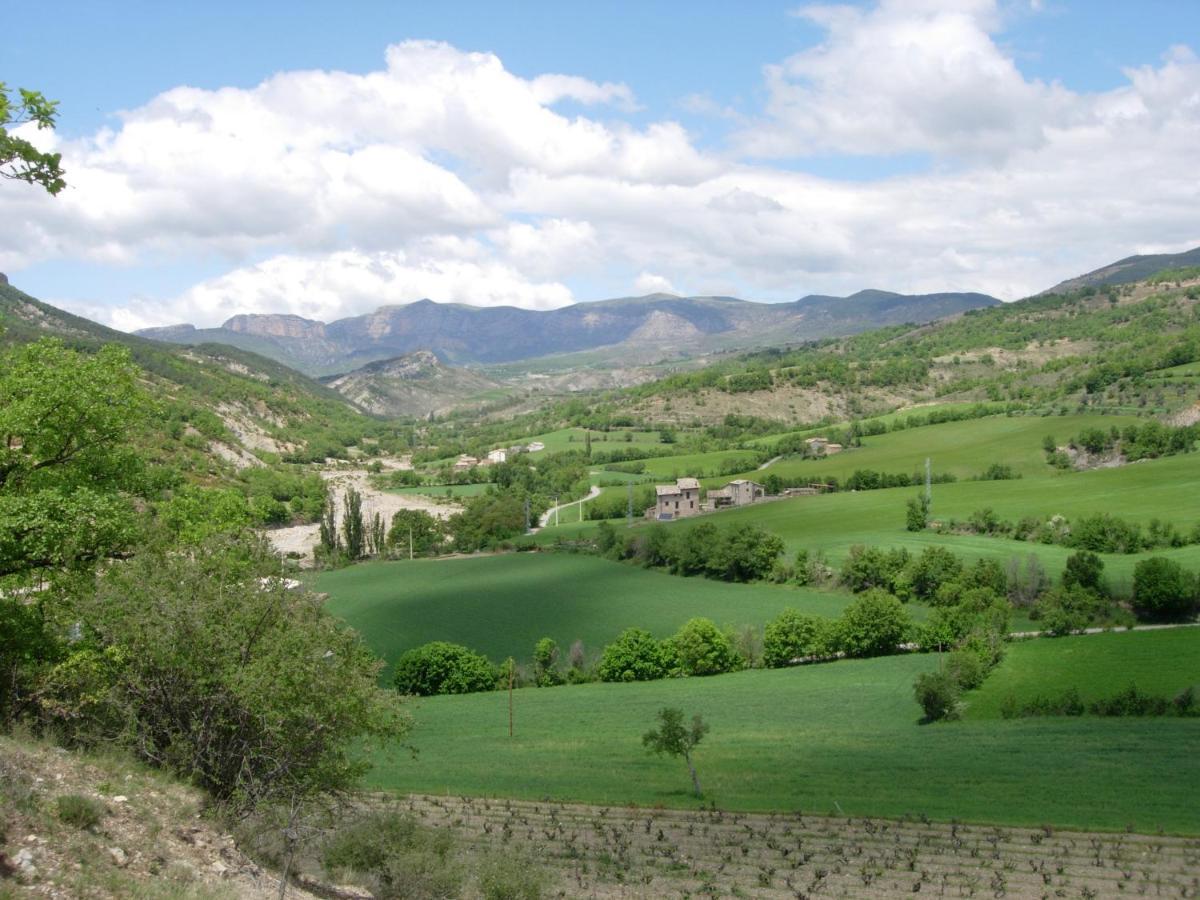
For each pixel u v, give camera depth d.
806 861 41.88
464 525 155.75
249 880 18.55
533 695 83.25
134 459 28.14
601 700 79.88
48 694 23.16
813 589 107.19
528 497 172.88
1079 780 52.72
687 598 108.44
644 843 44.38
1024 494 136.50
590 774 58.12
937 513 131.00
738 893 37.50
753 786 54.75
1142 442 157.25
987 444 181.62
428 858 24.41
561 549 140.00
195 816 19.66
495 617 105.50
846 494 153.38
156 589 22.06
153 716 22.22
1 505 21.53
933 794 51.94
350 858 24.30
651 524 139.88
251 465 190.12
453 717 75.69
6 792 16.09
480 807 50.53
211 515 37.78
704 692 80.69
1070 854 42.38
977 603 87.81
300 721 21.67
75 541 21.98
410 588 119.31
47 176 17.14
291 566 25.75
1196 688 66.00
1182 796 49.38
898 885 38.78
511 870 26.41
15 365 26.83
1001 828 46.16
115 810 17.86
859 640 87.62
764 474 176.62
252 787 21.09
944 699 67.06
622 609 105.62
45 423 25.44
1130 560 97.94
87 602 22.16
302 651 21.91
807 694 77.19
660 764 60.56
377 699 23.41
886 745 62.44
